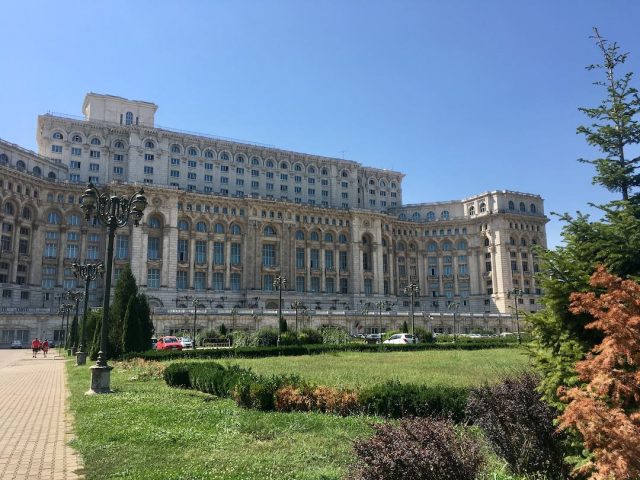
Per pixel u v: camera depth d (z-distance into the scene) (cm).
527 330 1011
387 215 13462
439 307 13812
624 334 646
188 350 4219
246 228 11719
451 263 13962
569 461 789
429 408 1407
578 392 653
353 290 12544
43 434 1364
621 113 1448
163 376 2611
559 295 911
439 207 14550
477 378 2272
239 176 12519
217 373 2044
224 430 1340
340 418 1488
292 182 13175
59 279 10194
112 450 1144
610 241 913
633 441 569
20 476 976
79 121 11062
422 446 713
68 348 6381
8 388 2455
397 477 679
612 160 1455
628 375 648
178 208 11025
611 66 1480
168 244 10619
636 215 1034
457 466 693
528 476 870
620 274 889
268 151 12962
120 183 10212
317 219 12619
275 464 1026
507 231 13112
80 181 10856
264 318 8881
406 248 14250
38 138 11450
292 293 11781
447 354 4519
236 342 5862
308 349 4791
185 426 1394
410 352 4978
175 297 10488
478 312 13250
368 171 14588
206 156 12188
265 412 1617
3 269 9381
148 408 1662
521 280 12988
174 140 11781
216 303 11044
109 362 3872
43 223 10225
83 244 10431
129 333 4178
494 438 941
